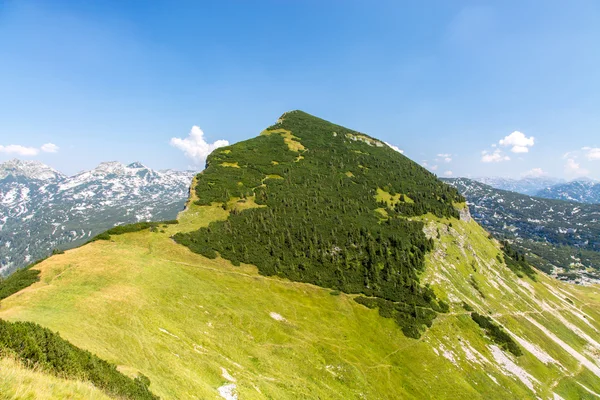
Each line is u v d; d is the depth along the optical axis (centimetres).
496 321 10319
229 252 9594
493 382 7894
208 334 5612
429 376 7400
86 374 2306
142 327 4806
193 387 3647
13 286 5506
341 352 7031
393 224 12900
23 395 1385
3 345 1956
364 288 9775
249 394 4250
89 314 4659
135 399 2459
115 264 6950
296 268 9856
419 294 10038
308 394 5184
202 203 12019
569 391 8631
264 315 7319
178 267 7975
